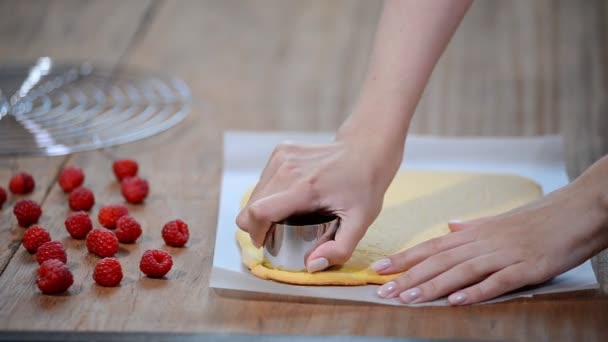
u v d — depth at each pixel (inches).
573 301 41.6
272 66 64.6
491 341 39.6
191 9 75.3
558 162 51.8
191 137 55.7
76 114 56.9
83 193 48.0
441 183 49.7
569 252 41.4
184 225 45.6
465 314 40.9
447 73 63.5
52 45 66.8
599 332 40.1
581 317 40.8
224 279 42.6
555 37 67.7
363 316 40.9
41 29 70.1
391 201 48.1
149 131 55.4
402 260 42.2
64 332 39.9
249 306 41.4
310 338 39.4
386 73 43.2
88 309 41.3
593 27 69.3
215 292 42.2
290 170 42.3
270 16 73.5
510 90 60.9
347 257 42.2
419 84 43.2
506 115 57.9
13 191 49.4
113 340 39.5
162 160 53.1
